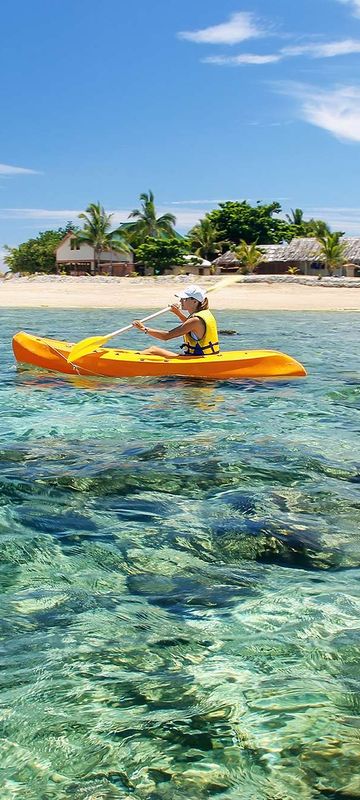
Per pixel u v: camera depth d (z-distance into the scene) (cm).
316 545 395
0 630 302
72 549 387
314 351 1390
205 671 273
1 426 679
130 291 4112
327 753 226
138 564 370
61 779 216
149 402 806
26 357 1006
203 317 970
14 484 491
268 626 308
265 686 263
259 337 1681
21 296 3553
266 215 7312
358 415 751
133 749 228
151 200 7206
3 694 256
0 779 216
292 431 672
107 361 952
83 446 603
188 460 559
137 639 296
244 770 218
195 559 377
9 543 393
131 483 500
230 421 715
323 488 493
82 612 320
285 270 6331
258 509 450
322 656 284
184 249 6569
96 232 6725
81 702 252
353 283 4562
